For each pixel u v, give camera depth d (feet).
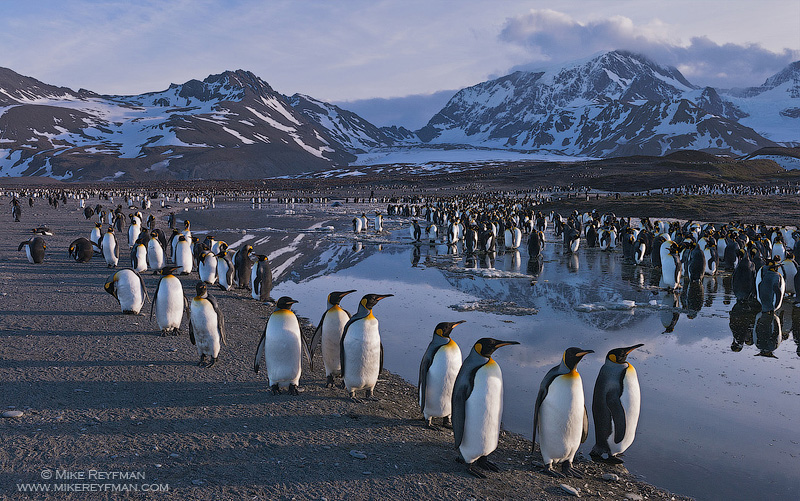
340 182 501.97
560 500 18.07
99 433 20.90
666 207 168.55
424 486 18.33
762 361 34.45
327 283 61.26
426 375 22.48
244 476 18.30
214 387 26.91
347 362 25.38
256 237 110.93
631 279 64.80
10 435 20.21
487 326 42.65
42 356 30.27
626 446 21.09
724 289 58.03
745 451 22.67
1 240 90.68
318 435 21.95
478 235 92.89
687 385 30.30
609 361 21.26
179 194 351.25
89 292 49.34
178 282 35.63
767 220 136.15
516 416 25.96
